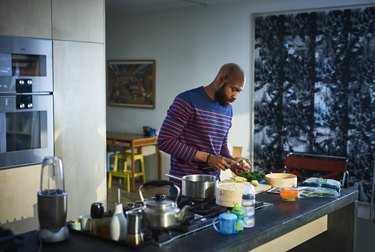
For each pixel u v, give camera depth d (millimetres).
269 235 2350
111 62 7738
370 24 5391
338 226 3225
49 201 2049
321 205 2807
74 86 4020
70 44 3961
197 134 3145
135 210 2227
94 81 4176
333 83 5680
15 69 3637
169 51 7059
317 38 5738
